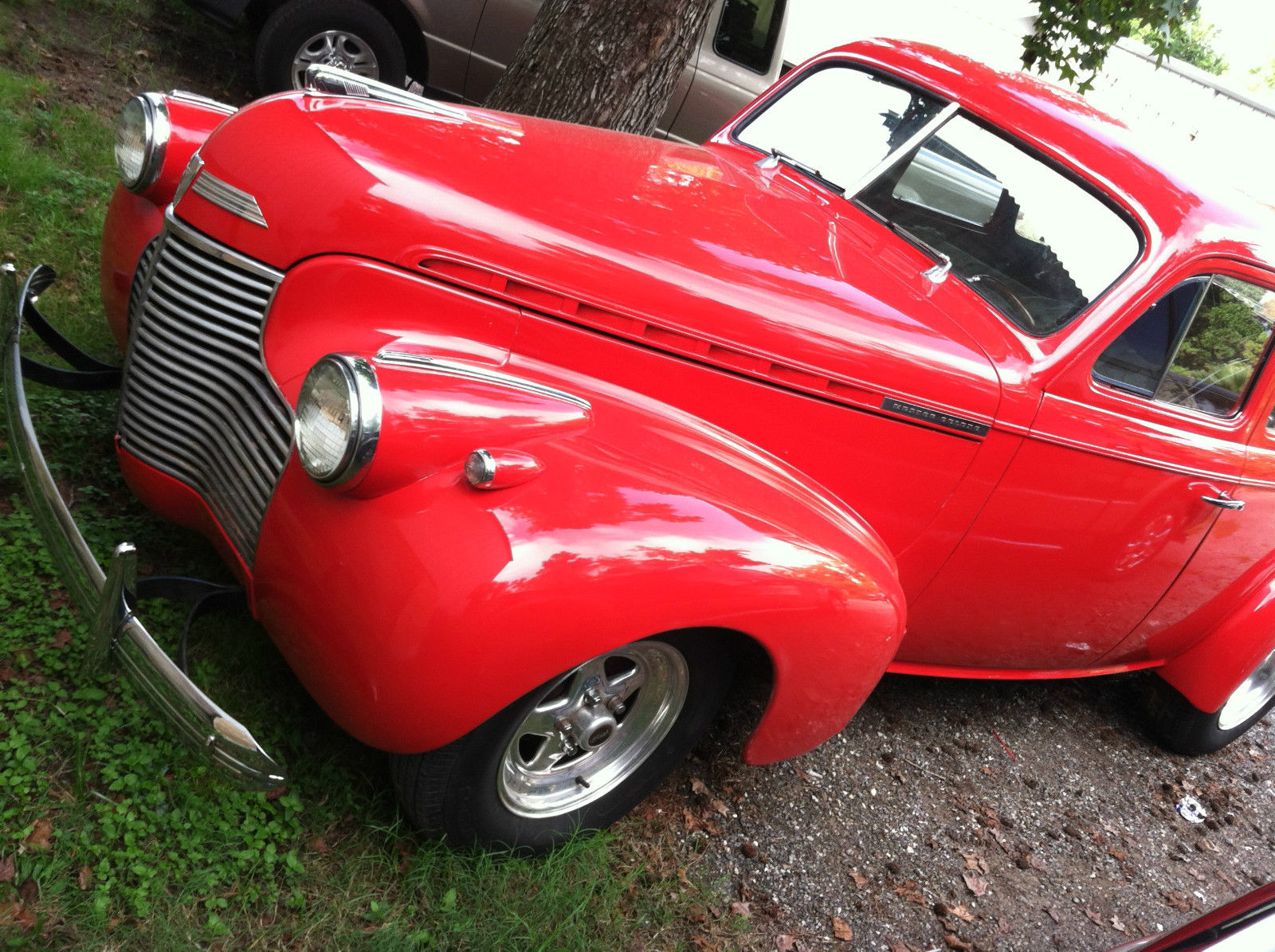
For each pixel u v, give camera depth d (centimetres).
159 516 299
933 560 320
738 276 273
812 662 250
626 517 221
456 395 215
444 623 202
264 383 236
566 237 255
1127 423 324
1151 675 442
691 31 466
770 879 287
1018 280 320
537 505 213
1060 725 426
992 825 349
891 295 298
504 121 307
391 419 202
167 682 199
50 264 391
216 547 250
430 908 233
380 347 236
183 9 727
